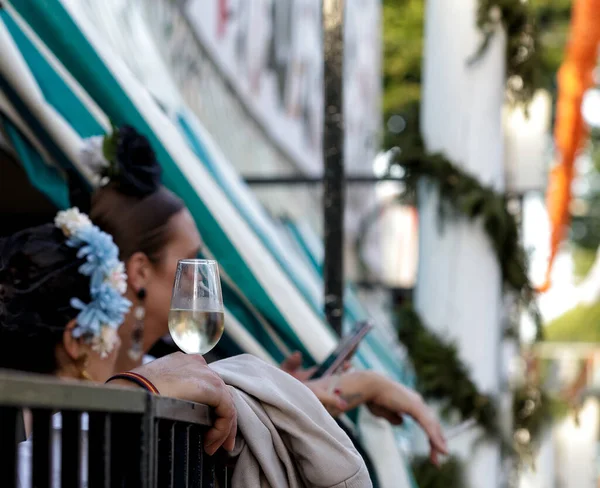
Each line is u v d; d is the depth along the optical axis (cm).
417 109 511
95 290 214
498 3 496
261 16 719
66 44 319
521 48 502
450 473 475
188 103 616
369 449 342
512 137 524
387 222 968
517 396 502
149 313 270
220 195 346
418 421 301
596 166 2095
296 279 393
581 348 1162
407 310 503
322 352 347
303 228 757
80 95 318
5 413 112
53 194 302
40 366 213
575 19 678
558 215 710
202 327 188
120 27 397
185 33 616
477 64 500
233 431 173
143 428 137
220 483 186
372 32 1020
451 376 489
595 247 2142
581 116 702
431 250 501
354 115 929
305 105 793
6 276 210
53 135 299
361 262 954
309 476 182
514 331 513
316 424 182
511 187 519
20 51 312
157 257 271
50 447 123
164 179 333
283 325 348
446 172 495
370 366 468
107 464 130
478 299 497
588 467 984
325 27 378
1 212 467
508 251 500
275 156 739
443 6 504
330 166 377
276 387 187
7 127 302
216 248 340
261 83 714
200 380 167
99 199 273
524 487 661
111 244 218
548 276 651
